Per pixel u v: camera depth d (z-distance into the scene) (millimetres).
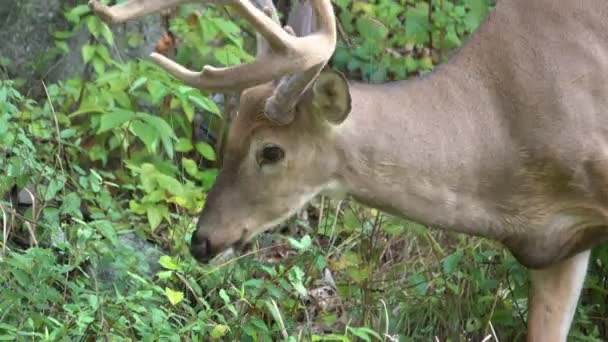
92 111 12867
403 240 12711
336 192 10391
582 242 10812
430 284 12062
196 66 13727
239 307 11180
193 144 13852
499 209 10539
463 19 13922
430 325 11875
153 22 14094
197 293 10914
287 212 10398
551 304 11375
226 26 13461
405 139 10273
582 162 10383
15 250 11242
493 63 10484
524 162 10430
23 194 12250
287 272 11031
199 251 10438
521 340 11898
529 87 10367
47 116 12586
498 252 12117
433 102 10406
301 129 10164
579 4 10477
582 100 10344
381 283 12172
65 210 11336
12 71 13828
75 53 13914
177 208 12531
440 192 10383
